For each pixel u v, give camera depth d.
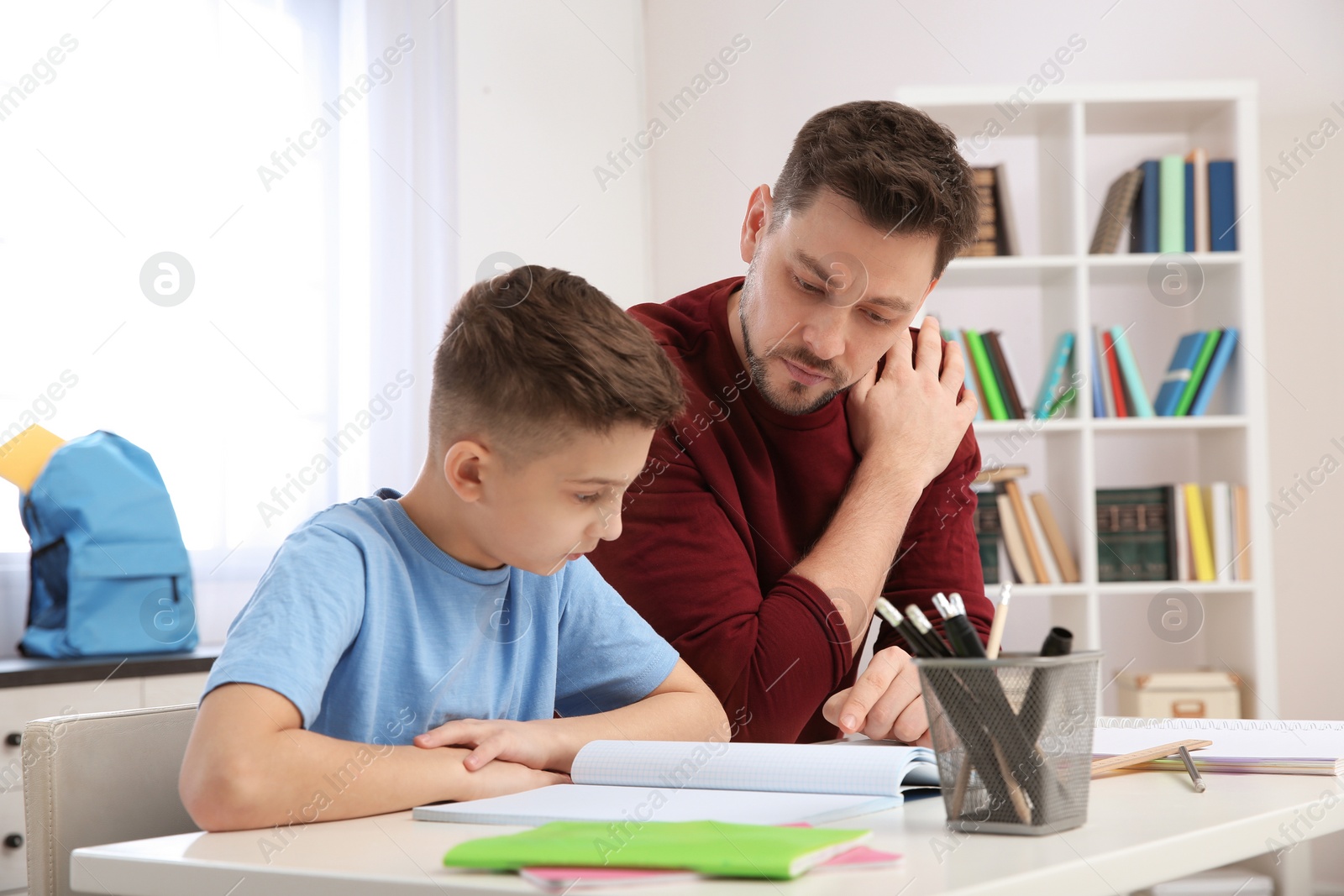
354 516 0.92
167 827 0.88
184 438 2.37
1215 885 1.62
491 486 0.87
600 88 3.08
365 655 0.88
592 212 3.04
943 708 0.60
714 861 0.49
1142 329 2.88
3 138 2.20
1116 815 0.64
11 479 2.08
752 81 3.19
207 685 0.74
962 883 0.47
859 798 0.68
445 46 2.77
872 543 1.21
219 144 2.46
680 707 1.00
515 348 0.84
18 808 1.80
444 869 0.54
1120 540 2.65
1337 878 2.54
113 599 2.07
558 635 1.06
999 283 2.87
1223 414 2.72
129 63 2.35
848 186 1.13
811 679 1.14
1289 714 2.73
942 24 3.08
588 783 0.79
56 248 2.24
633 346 0.86
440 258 2.73
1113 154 2.91
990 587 2.67
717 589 1.19
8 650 2.16
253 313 2.48
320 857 0.58
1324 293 2.80
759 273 1.25
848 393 1.35
